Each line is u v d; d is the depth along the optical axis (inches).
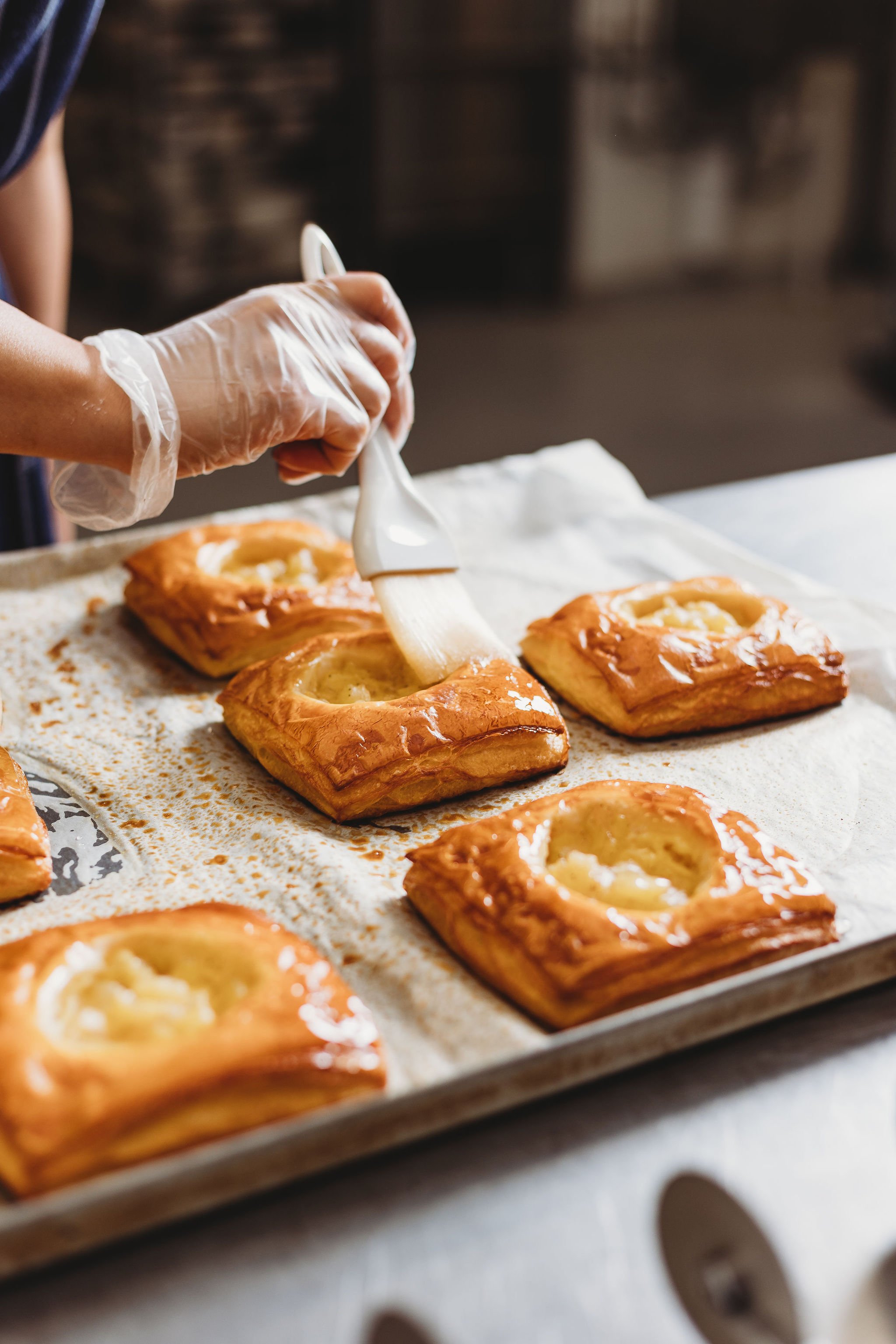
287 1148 21.9
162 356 28.7
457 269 111.3
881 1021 24.2
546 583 34.4
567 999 24.0
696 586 32.3
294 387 29.0
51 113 34.6
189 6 86.4
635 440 83.7
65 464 30.0
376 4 93.7
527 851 25.7
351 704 28.7
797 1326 21.1
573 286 110.7
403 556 29.7
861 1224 21.9
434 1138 22.7
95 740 30.2
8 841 26.3
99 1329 21.2
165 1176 21.5
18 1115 22.2
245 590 32.3
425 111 100.7
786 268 118.6
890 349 96.3
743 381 94.5
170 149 90.5
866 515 37.3
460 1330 21.1
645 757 29.5
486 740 28.3
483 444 82.3
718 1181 22.3
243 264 97.7
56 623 33.5
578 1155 22.6
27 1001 23.4
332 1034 23.2
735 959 24.4
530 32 99.3
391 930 25.8
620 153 106.2
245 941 24.4
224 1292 21.5
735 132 109.4
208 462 29.3
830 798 28.4
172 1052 22.8
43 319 39.0
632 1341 21.0
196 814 28.4
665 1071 23.5
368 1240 21.9
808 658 30.5
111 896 26.6
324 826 28.1
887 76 112.3
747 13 105.3
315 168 98.2
